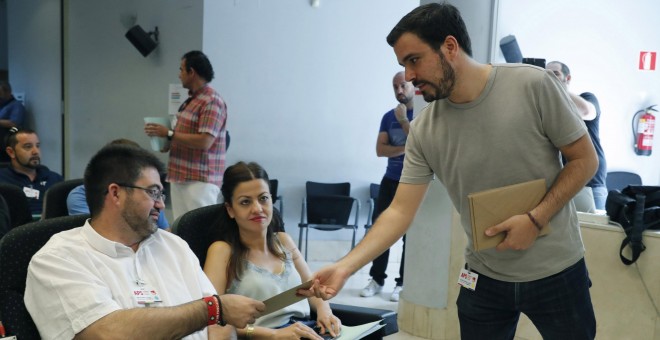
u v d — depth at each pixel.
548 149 1.67
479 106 1.66
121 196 1.58
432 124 1.79
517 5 4.29
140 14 5.45
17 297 1.52
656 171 4.91
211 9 5.05
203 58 3.72
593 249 3.01
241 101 5.30
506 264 1.76
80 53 6.12
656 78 4.71
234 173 2.11
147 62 5.40
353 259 1.76
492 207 1.59
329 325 2.01
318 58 5.56
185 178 3.75
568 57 4.55
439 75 1.58
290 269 2.20
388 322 2.08
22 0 7.16
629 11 4.59
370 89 5.78
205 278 1.81
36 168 3.75
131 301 1.57
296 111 5.54
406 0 5.82
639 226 2.82
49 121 6.68
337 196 5.00
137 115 5.50
